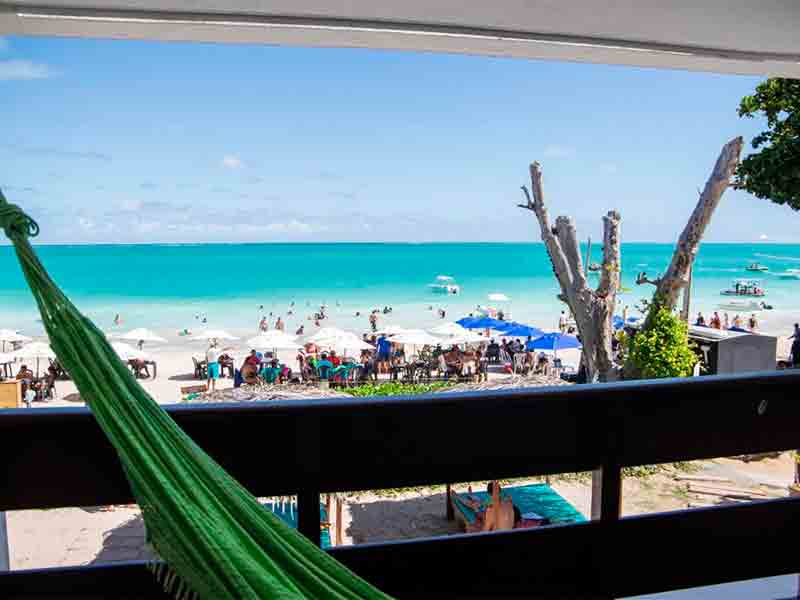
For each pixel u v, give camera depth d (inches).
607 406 57.1
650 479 250.8
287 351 855.7
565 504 199.5
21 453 48.4
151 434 38.9
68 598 50.1
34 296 39.6
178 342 965.2
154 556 38.4
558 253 392.2
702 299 1572.3
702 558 61.9
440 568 56.1
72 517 217.0
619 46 78.2
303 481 51.8
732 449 61.2
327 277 1721.2
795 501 64.6
